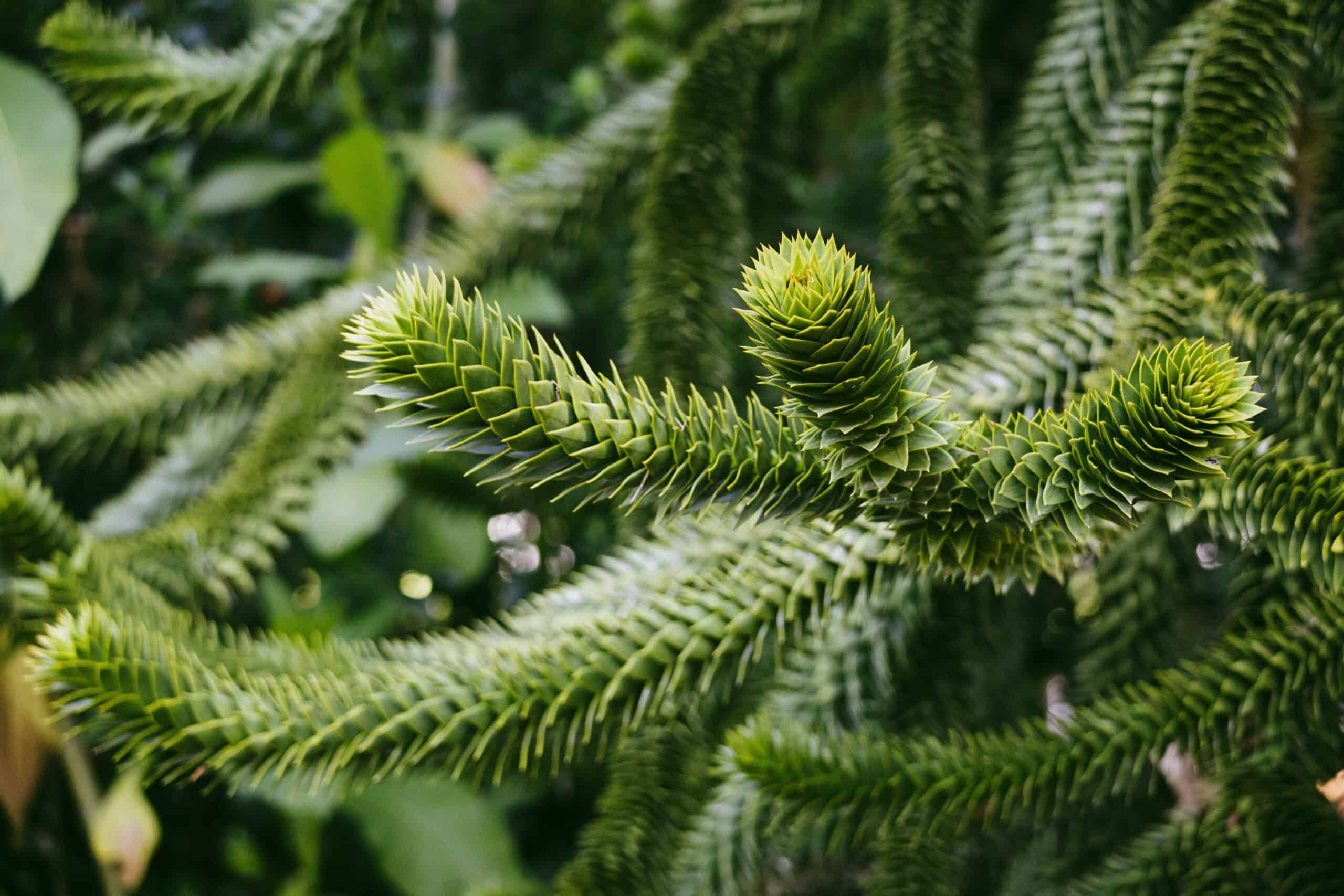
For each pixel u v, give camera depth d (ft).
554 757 3.56
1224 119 3.80
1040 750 3.67
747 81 4.70
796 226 5.48
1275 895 3.63
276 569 8.18
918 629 4.22
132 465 7.32
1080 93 4.25
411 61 9.39
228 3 7.96
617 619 3.62
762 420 3.38
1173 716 3.67
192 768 3.50
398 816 7.38
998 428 3.29
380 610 7.97
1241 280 3.77
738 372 5.55
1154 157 3.99
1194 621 4.36
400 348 3.15
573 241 5.21
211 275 7.29
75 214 7.38
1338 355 3.64
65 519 4.01
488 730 3.50
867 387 3.12
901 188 4.42
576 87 8.68
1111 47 4.24
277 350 5.03
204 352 5.06
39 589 3.88
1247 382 3.06
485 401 3.19
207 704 3.51
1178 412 3.06
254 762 3.49
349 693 3.57
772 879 5.07
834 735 3.94
